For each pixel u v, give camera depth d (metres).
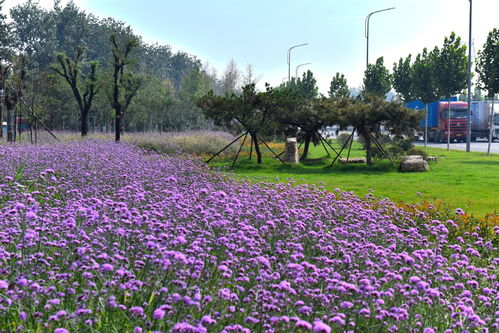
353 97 31.70
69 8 105.75
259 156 29.33
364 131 28.69
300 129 33.56
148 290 5.14
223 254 6.54
